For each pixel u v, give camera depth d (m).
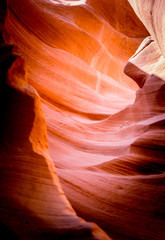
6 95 3.83
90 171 6.01
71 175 5.09
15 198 2.64
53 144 7.45
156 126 8.18
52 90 12.67
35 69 12.99
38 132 3.80
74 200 4.12
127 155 7.00
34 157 3.31
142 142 7.08
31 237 2.25
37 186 2.98
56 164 5.82
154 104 9.80
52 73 13.69
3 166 2.89
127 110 11.24
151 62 11.70
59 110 11.66
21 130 3.53
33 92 4.28
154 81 10.16
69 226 2.60
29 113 3.81
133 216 4.05
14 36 12.64
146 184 5.22
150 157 6.71
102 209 4.11
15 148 3.24
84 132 10.12
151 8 6.86
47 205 2.82
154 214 4.12
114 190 4.88
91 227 2.59
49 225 2.51
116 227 3.65
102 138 10.10
